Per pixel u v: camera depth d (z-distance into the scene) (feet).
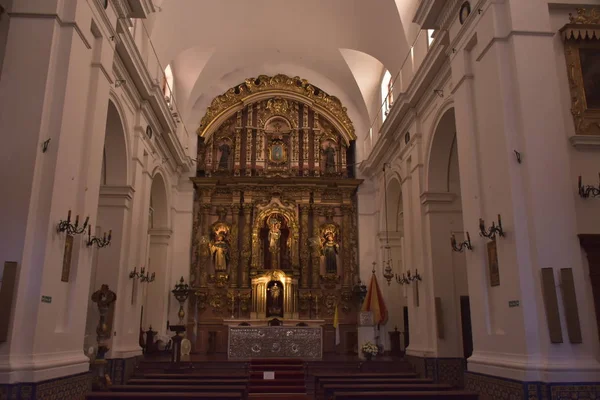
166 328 55.21
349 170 64.95
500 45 23.82
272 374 41.37
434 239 38.27
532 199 21.70
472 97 26.99
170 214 57.11
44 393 19.95
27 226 20.67
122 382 34.63
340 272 61.46
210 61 57.67
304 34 55.88
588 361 20.11
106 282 35.55
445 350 36.14
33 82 22.08
